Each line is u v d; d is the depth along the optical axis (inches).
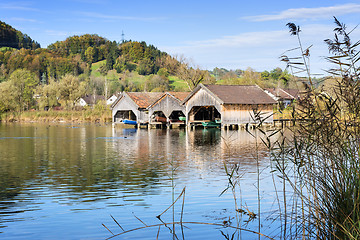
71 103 3767.2
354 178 273.9
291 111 320.2
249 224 393.7
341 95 289.3
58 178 647.1
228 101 1936.5
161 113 2431.1
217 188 556.7
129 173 690.2
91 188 569.0
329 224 286.4
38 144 1256.2
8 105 3368.6
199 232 374.9
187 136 1584.6
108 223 408.2
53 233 378.3
